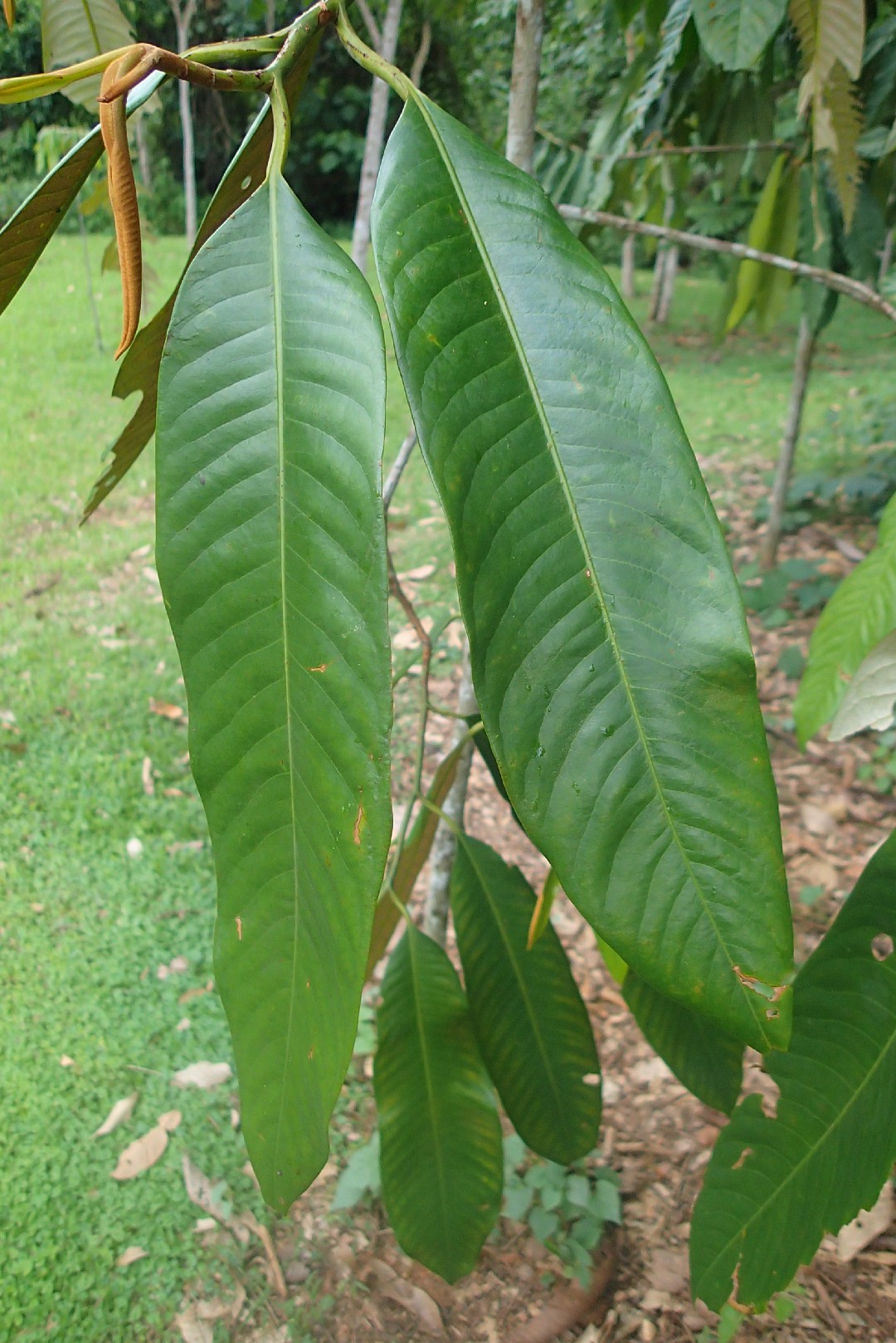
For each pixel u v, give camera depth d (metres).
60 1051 1.32
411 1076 0.80
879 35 1.18
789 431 2.43
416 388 0.36
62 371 3.73
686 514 0.36
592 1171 1.18
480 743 0.77
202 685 0.37
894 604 0.60
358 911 0.36
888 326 5.65
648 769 0.36
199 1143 1.21
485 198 0.38
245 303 0.37
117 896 1.58
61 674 2.09
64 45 0.69
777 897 0.35
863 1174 0.56
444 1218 0.82
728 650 0.36
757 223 1.30
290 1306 1.04
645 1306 1.04
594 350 0.37
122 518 2.81
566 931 1.61
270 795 0.37
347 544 0.35
